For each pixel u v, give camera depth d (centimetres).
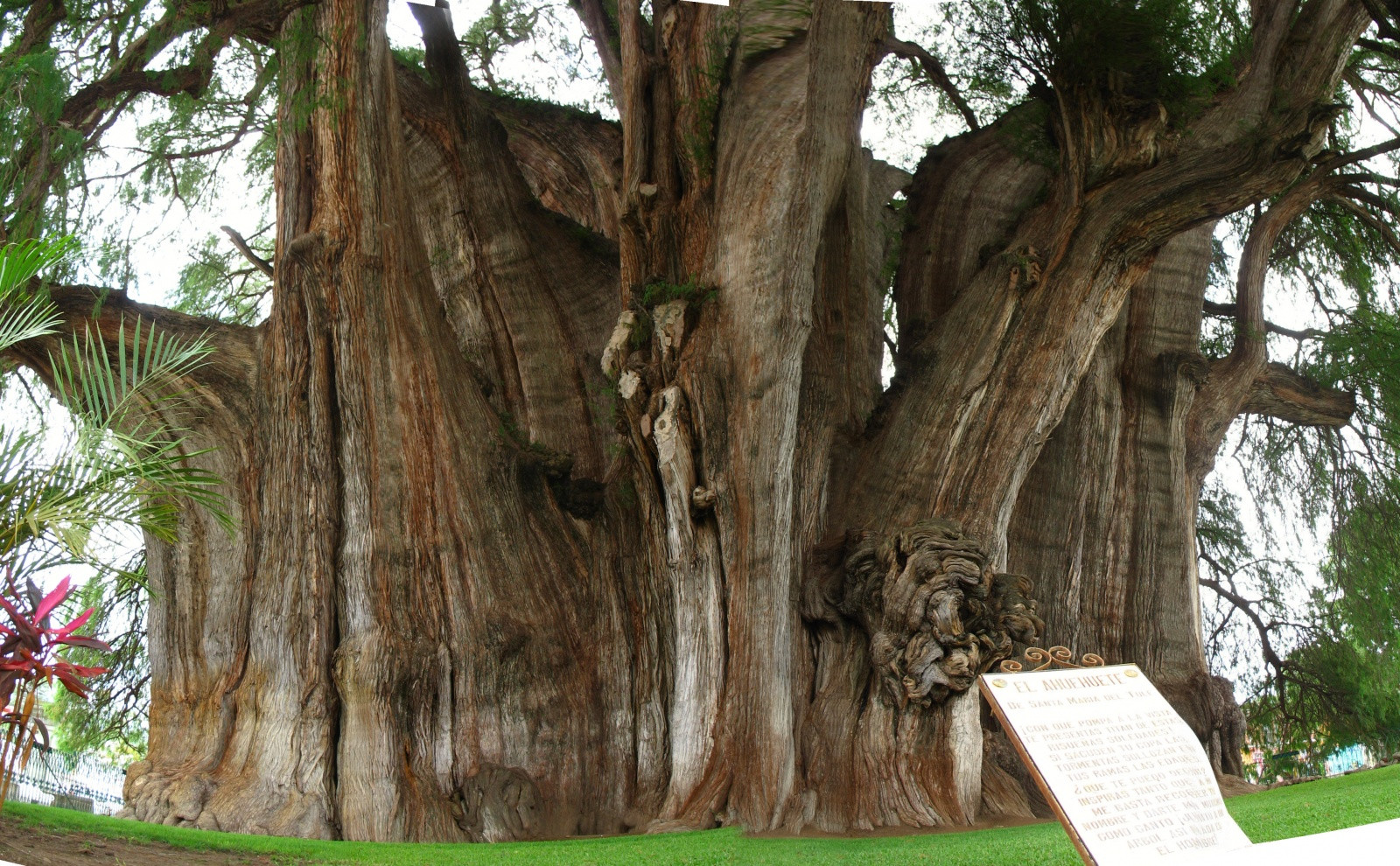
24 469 503
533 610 1205
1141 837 484
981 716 1245
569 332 1471
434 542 1164
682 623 1124
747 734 1045
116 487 523
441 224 1490
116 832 676
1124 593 1423
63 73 862
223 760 1080
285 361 1166
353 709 1076
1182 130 1180
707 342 1133
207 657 1129
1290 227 1766
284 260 1158
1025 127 1450
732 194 1170
